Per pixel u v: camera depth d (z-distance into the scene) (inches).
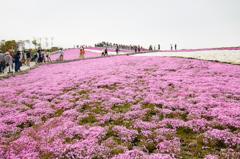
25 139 273.7
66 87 661.3
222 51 1494.8
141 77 807.7
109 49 3789.4
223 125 310.3
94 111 420.5
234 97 475.2
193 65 1002.1
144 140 283.0
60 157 234.8
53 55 2856.8
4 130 309.9
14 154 234.2
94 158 236.4
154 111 406.9
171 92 552.1
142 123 336.5
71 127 321.4
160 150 251.6
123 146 267.9
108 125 346.3
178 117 366.9
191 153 247.6
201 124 318.7
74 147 250.1
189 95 516.7
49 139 275.1
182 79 710.5
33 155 233.8
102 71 978.1
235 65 934.4
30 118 369.4
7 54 946.7
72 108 445.1
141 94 541.3
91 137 283.4
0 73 986.7
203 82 651.5
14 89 625.3
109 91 588.4
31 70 1096.8
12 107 440.8
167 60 1241.4
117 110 424.8
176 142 269.1
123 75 839.1
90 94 562.9
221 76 727.1
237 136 272.7
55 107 444.5
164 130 302.0
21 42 4067.4
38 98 533.0
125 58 1581.0
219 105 412.2
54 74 968.3
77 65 1321.4
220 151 247.3
